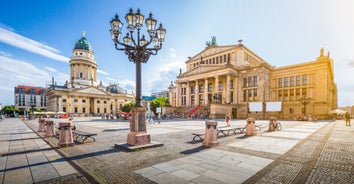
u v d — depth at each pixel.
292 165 5.40
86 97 85.50
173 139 10.30
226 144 8.67
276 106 31.16
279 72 42.84
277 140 9.80
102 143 9.30
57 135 12.77
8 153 7.21
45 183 4.25
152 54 8.87
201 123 24.28
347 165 5.39
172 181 4.28
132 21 8.06
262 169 5.07
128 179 4.43
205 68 50.41
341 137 10.83
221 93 49.31
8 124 26.75
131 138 8.10
